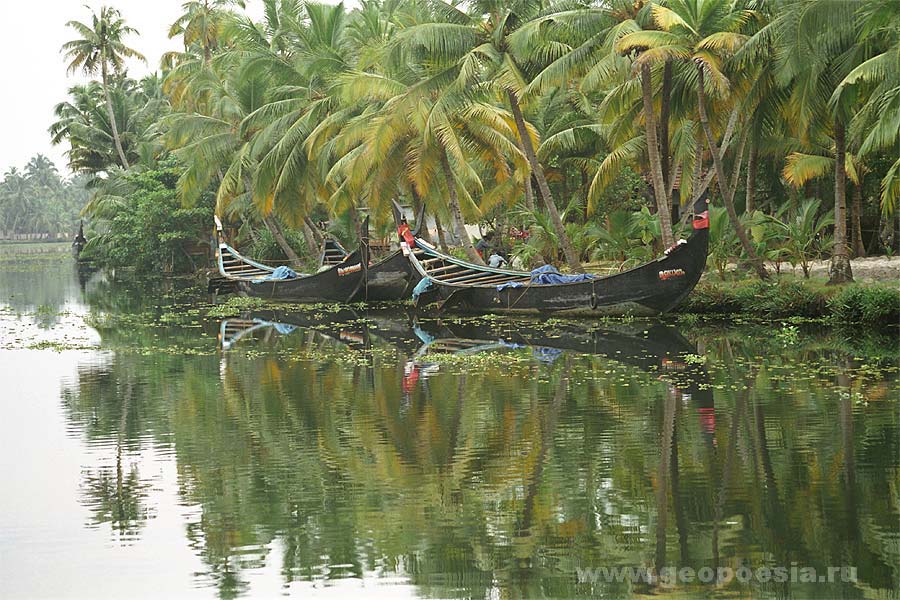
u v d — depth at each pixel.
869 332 29.03
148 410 20.48
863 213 47.97
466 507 13.80
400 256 42.28
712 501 13.81
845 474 14.81
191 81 60.12
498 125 37.00
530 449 16.72
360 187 44.28
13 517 13.65
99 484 15.14
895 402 19.39
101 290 59.78
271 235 64.38
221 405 20.81
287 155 48.22
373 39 45.22
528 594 11.02
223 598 10.98
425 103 36.72
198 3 66.31
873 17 26.38
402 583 11.34
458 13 36.50
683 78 33.88
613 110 35.22
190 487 14.95
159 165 73.62
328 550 12.33
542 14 34.69
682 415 18.81
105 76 84.56
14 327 37.72
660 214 33.31
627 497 14.09
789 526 12.79
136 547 12.51
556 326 33.12
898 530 12.56
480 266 38.81
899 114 26.78
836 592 10.94
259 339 32.19
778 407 19.20
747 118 36.50
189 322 38.59
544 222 40.59
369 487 14.82
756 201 50.12
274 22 50.75
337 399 21.20
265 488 14.82
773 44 30.08
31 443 17.73
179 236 69.00
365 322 36.78
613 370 23.88
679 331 30.77
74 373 25.41
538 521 13.20
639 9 33.44
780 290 32.91
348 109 43.97
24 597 11.02
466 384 22.50
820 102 31.34
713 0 31.42
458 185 46.28
